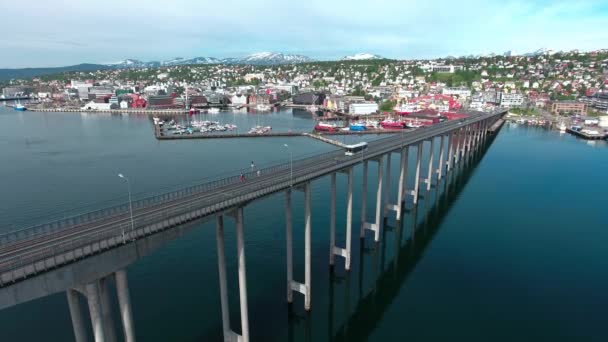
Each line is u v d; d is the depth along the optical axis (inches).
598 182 5639.8
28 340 2164.1
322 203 4431.6
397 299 2684.5
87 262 1360.7
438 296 2726.4
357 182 5349.4
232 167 6156.5
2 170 5944.9
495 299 2679.6
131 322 1558.8
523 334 2317.9
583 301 2647.6
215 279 2778.1
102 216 1851.6
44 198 4571.9
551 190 5236.2
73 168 6102.4
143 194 4650.6
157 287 2672.2
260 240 3437.5
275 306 2522.1
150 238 1583.4
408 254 3344.0
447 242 3592.5
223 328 2085.4
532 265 3164.4
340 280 2908.5
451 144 5959.6
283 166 2938.0
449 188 5295.3
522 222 4092.0
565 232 3828.7
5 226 3708.2
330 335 2331.4
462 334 2324.1
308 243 2466.8
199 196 2117.4
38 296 1249.4
